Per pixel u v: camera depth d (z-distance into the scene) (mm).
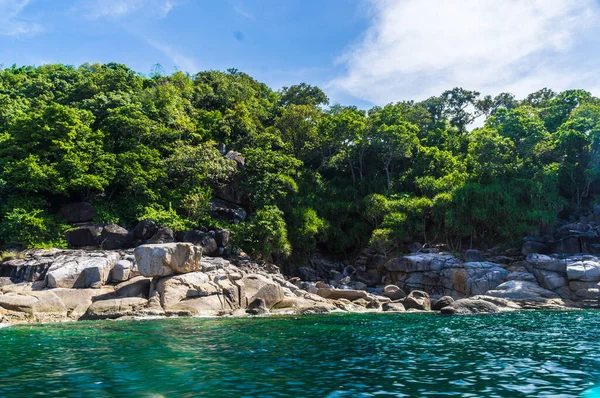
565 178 50188
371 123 54094
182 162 44031
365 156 56844
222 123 56250
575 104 60375
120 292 25641
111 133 46375
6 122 45969
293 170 48688
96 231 34188
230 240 38469
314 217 45531
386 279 42219
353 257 48438
